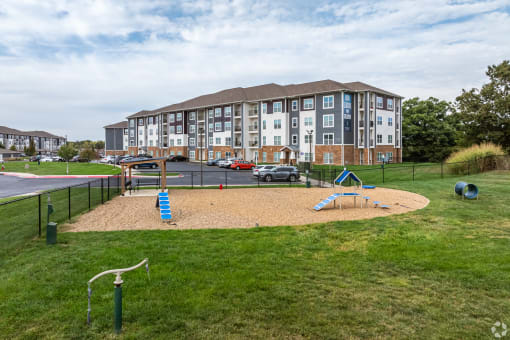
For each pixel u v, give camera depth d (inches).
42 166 2178.9
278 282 270.8
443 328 199.6
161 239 410.6
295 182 1254.3
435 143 2534.5
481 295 242.4
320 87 2038.6
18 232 443.2
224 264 314.2
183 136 2957.7
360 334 194.4
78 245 383.9
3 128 5477.4
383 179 1160.8
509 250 339.3
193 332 197.9
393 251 348.5
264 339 190.4
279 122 2219.5
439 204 606.9
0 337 193.2
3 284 267.4
